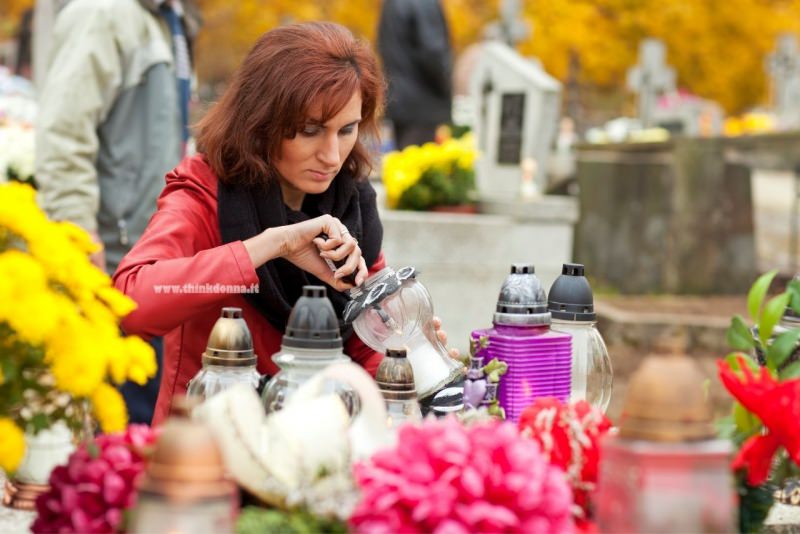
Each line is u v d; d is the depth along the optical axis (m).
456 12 35.75
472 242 8.34
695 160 13.20
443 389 2.91
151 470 1.83
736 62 35.25
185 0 5.36
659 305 12.11
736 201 13.12
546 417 2.31
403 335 2.87
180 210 3.16
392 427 2.59
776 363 2.58
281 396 2.40
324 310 2.42
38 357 2.09
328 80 3.00
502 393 2.76
